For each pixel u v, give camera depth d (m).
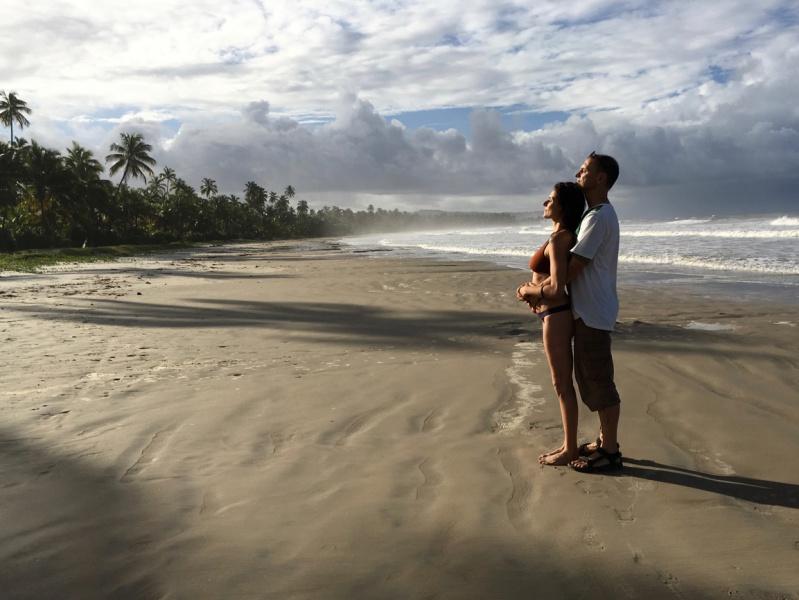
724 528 2.61
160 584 2.24
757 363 5.60
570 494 2.98
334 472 3.30
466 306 10.18
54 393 5.00
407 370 5.71
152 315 9.79
